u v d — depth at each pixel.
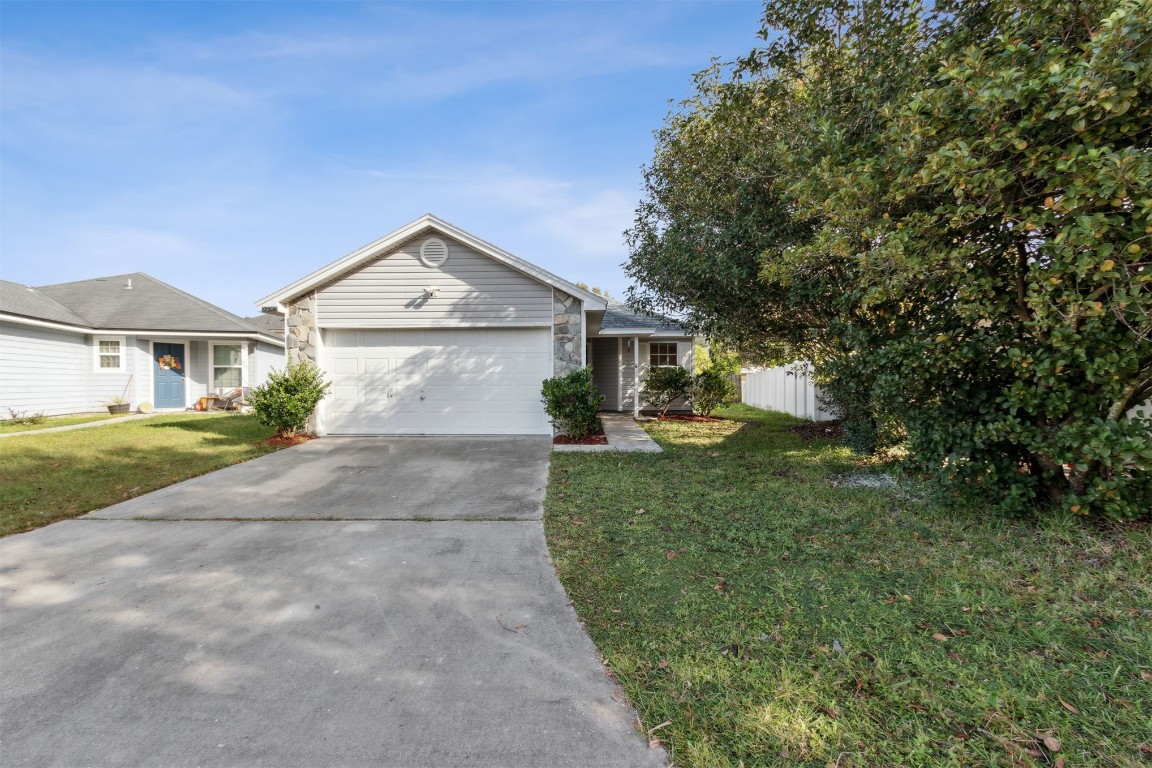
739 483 6.18
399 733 2.12
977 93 3.29
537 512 5.21
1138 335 3.22
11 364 12.88
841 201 4.31
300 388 9.59
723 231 7.19
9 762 1.98
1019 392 3.89
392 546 4.31
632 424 12.91
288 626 3.01
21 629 2.99
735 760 1.94
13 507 5.47
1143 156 2.81
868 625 2.87
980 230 3.97
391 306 10.16
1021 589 3.21
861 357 4.90
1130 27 2.85
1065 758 1.90
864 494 5.50
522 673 2.53
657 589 3.40
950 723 2.09
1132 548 3.52
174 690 2.42
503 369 10.31
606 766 1.93
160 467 7.37
